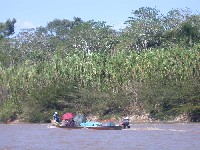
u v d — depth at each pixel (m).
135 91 171.62
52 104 178.50
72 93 178.25
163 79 170.38
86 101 176.50
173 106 165.88
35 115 175.75
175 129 121.75
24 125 158.50
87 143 93.19
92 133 112.94
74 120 128.88
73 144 92.12
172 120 163.62
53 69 184.50
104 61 180.50
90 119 173.75
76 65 181.88
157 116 165.62
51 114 174.25
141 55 176.88
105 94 175.00
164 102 166.25
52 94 178.25
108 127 121.31
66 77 182.75
